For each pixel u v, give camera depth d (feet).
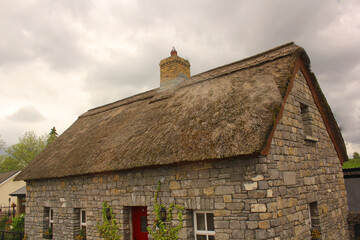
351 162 54.34
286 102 24.14
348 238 30.30
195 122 23.41
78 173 29.22
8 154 149.38
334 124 32.63
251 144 17.58
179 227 21.97
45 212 36.73
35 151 146.72
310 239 23.35
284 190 20.71
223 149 18.66
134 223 27.32
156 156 22.48
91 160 29.58
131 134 29.35
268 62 27.58
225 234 19.48
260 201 18.30
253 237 18.22
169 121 26.55
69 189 32.99
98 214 29.04
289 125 23.84
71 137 41.60
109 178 28.53
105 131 35.68
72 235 31.50
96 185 29.81
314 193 25.29
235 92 24.25
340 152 34.24
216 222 20.04
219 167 20.43
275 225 18.63
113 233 27.12
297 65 26.96
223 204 19.86
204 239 21.76
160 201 23.65
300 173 23.72
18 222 46.62
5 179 98.73
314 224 25.00
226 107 22.67
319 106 31.12
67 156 34.94
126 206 27.12
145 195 24.98
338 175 32.04
